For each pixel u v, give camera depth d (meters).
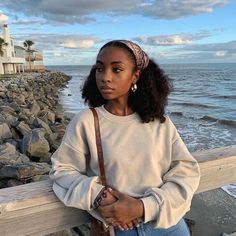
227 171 2.18
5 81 39.44
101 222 1.67
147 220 1.60
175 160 1.76
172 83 1.82
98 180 1.67
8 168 5.70
